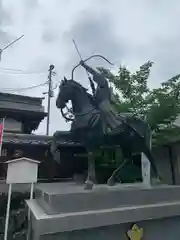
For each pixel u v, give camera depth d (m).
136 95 9.99
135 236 4.00
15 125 10.18
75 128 4.71
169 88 9.76
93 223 3.54
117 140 5.03
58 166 8.09
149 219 4.16
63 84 4.80
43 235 3.35
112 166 8.34
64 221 3.32
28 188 6.57
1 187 6.61
